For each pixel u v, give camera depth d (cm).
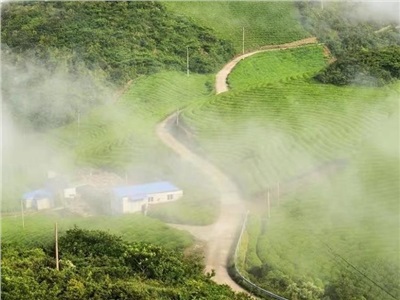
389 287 6775
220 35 15838
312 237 7756
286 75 14600
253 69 14838
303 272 6919
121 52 14400
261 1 17112
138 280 5897
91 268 6019
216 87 13800
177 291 5547
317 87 12794
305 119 11212
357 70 13025
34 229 8000
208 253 7344
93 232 7062
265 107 11869
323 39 16412
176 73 14312
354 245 7562
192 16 16162
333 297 6562
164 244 7475
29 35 14425
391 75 12962
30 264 6003
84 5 15538
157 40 15062
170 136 11262
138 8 15788
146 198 8819
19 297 5125
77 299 5250
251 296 6147
